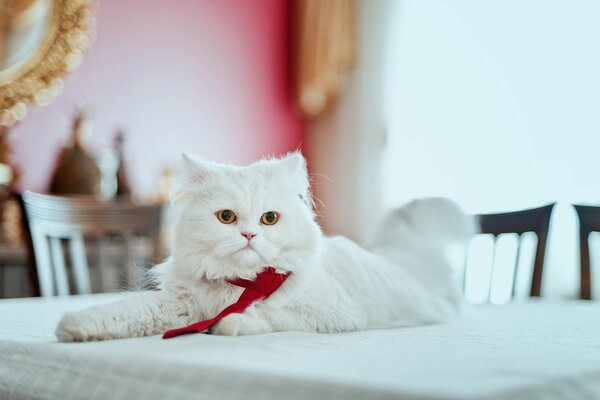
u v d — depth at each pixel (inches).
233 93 178.4
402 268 58.5
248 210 43.6
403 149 169.8
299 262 44.1
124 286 54.9
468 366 25.0
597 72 133.6
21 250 121.1
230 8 179.0
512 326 48.4
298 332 41.7
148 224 88.6
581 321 53.0
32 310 55.9
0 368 34.2
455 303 59.6
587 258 82.7
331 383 20.5
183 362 25.2
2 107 134.3
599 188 131.6
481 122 153.2
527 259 138.1
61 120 143.6
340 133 184.4
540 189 140.8
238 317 39.9
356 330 45.1
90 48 149.6
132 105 157.0
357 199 178.7
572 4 138.3
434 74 163.8
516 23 148.3
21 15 136.5
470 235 70.7
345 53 179.3
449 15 161.5
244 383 22.5
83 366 28.9
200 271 43.1
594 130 133.2
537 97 143.3
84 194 135.8
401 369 24.0
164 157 162.4
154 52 161.9
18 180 132.6
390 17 173.9
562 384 22.5
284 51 190.9
